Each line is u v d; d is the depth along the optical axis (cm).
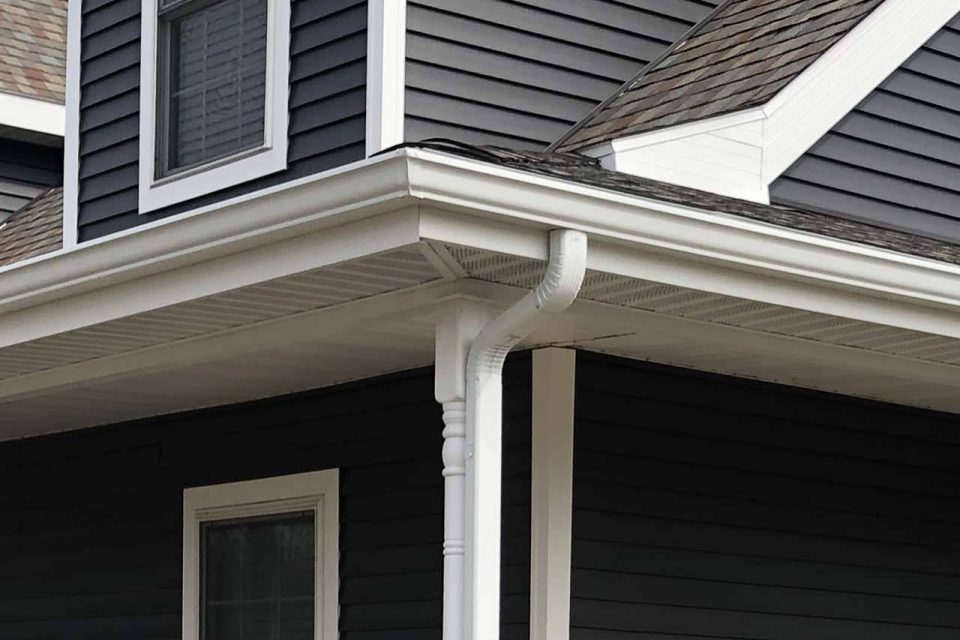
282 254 710
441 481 952
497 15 1014
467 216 662
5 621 1245
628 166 885
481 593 714
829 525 1013
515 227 677
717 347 873
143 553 1145
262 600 1062
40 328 848
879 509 1045
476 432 724
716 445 961
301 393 1048
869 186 1014
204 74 1074
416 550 960
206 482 1105
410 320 774
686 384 952
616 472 910
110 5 1144
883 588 1038
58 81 1512
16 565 1245
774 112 959
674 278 722
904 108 1044
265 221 697
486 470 724
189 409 1123
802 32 1039
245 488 1074
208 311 787
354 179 654
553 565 870
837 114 1002
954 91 1074
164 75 1095
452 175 643
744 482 972
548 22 1041
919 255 810
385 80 948
